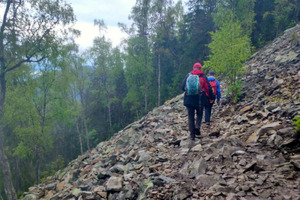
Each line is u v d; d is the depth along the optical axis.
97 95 46.53
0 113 13.29
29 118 18.67
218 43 8.57
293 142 3.68
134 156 6.34
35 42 12.75
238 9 24.23
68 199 5.31
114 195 4.43
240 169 3.56
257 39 27.08
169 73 41.19
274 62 10.35
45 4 12.39
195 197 3.14
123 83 46.84
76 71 27.55
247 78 10.03
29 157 29.08
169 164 4.87
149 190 3.74
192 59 34.59
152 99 41.19
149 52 33.34
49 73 18.00
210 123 7.22
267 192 2.78
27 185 28.94
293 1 27.19
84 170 7.54
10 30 11.94
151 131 8.72
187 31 38.53
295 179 2.91
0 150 12.90
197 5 33.34
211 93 5.68
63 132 41.09
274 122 4.80
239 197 2.82
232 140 4.75
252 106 6.63
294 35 12.21
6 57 13.03
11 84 18.64
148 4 28.06
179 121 8.81
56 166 24.62
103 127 44.03
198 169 3.97
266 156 3.73
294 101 5.41
